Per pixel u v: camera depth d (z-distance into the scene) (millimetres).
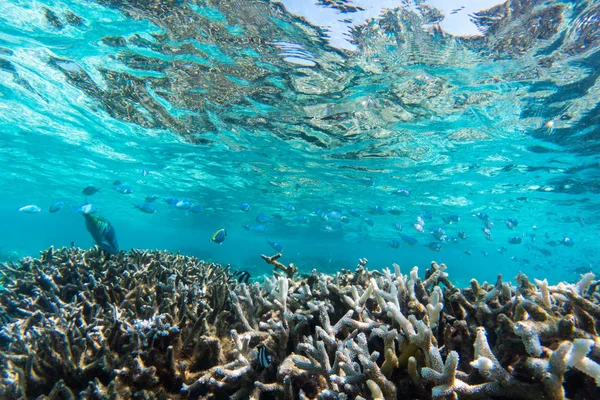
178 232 74438
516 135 13609
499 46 8727
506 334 2492
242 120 14281
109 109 14188
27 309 4613
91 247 7055
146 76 11430
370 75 10375
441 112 12398
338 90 11352
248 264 29516
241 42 9305
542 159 15516
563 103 11055
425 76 10297
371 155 17156
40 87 12805
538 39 8359
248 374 3193
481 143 14688
